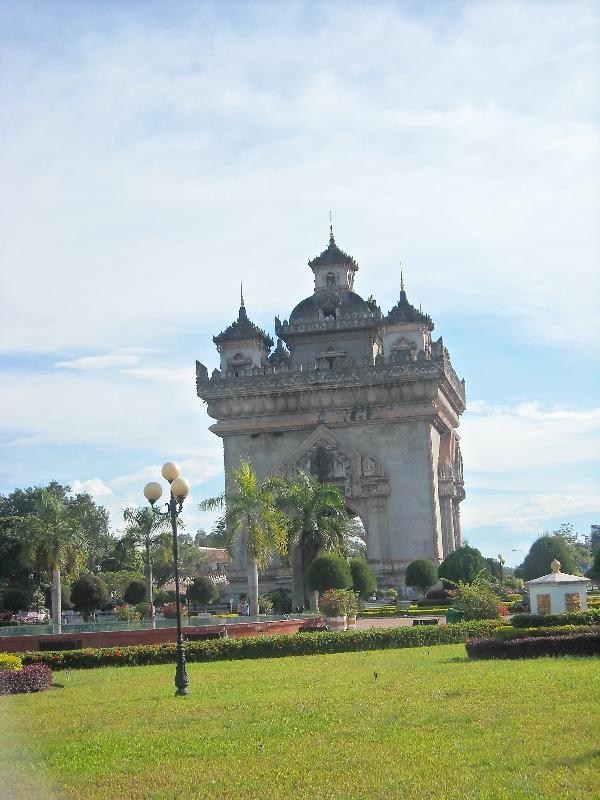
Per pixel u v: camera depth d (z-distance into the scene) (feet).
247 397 315.37
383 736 66.13
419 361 305.12
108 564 397.80
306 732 69.46
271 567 306.14
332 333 329.11
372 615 228.02
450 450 343.05
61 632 157.58
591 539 634.43
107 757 65.82
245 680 100.63
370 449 309.42
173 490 104.37
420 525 303.89
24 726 79.41
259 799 54.19
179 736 71.20
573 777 53.57
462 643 132.87
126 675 114.42
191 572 406.00
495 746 60.95
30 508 397.60
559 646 103.86
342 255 339.98
